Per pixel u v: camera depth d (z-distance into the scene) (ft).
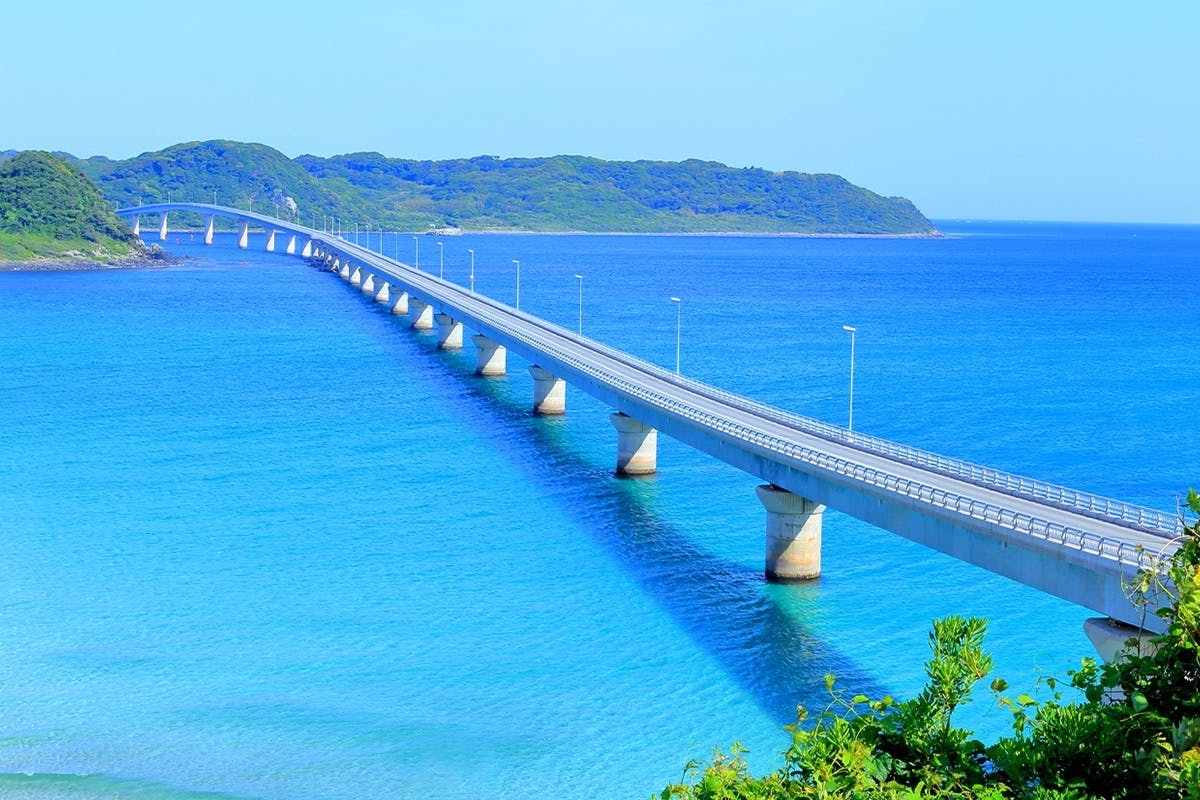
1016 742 67.31
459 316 534.37
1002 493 215.92
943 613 223.71
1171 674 66.69
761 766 161.89
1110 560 159.43
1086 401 462.60
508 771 161.07
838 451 254.88
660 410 293.02
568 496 305.12
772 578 240.53
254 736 169.68
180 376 488.85
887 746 70.38
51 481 310.24
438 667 194.49
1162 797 61.36
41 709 177.17
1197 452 371.97
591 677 191.31
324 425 392.27
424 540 263.90
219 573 238.89
